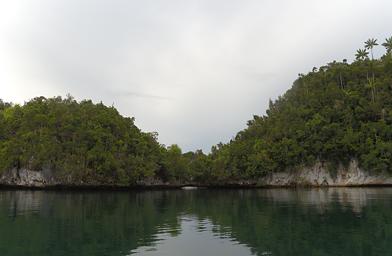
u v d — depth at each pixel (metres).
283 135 126.56
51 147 101.81
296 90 148.00
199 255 23.92
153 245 26.95
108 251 25.19
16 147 103.31
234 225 35.69
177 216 43.28
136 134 125.38
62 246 26.73
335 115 119.94
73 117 110.31
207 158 146.62
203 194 90.81
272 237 29.33
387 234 29.67
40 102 120.69
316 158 117.31
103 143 109.00
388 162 105.75
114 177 107.88
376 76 132.00
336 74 138.50
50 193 90.31
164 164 129.38
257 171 123.75
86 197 76.75
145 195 86.06
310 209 47.75
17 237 30.05
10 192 92.50
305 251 24.73
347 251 24.58
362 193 79.94
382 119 115.62
